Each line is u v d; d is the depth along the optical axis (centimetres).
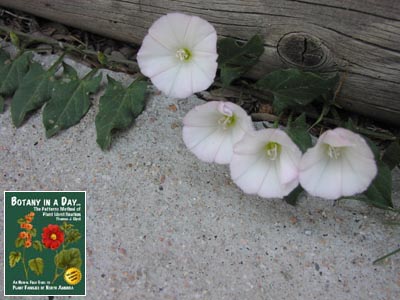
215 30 16
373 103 16
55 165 17
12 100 18
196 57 16
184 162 17
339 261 15
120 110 17
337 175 14
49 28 20
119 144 17
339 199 16
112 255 16
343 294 15
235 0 16
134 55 20
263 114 18
